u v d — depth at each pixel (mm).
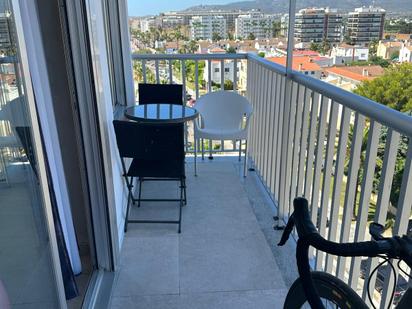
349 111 1780
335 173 1922
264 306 2072
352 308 1077
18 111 1244
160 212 3086
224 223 2912
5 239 1163
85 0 1855
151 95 3699
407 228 1419
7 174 1189
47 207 1354
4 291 1141
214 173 3838
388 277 1532
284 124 2637
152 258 2486
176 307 2066
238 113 3762
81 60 1927
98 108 2010
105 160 2123
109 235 2244
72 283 2062
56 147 1934
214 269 2377
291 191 2691
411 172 1345
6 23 1169
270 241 2672
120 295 2152
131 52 3732
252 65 3793
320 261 2219
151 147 2553
